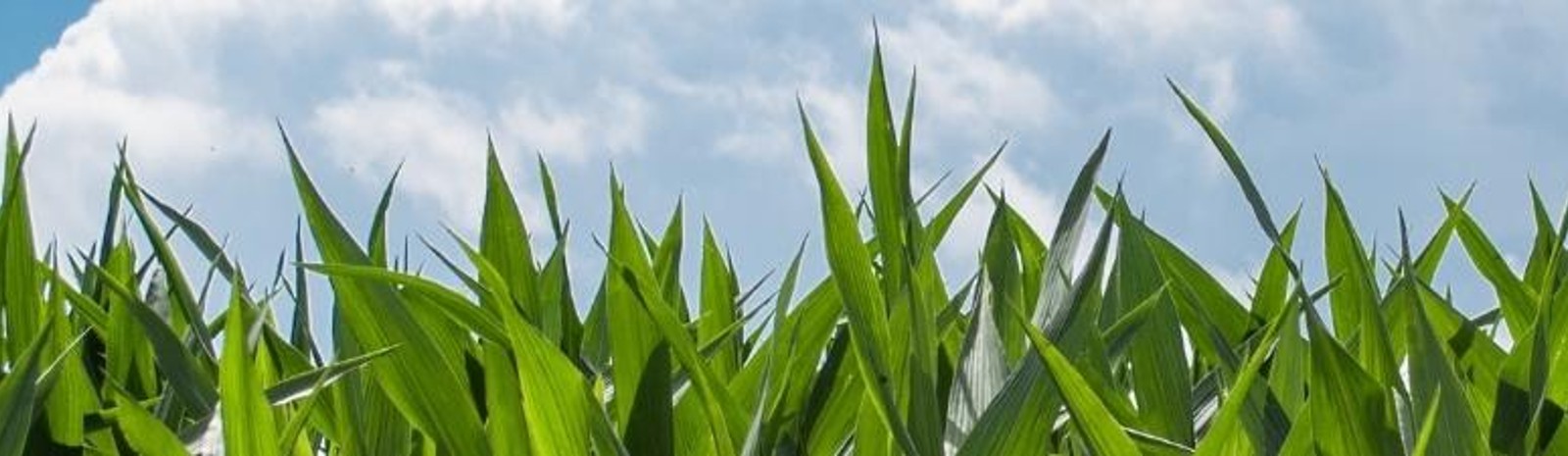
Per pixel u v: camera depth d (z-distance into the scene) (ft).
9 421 10.45
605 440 10.97
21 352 12.55
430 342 11.46
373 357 11.27
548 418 10.91
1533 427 11.27
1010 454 10.62
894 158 11.98
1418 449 10.27
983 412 10.84
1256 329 14.38
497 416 11.12
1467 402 10.81
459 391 11.41
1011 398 10.69
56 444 11.46
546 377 10.91
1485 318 15.51
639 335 12.03
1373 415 10.64
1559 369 11.67
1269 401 11.70
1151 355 12.43
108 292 14.53
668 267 15.10
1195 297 13.23
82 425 11.68
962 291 13.41
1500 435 11.34
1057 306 12.10
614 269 12.08
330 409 12.76
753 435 11.27
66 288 13.17
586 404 10.94
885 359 11.30
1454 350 13.35
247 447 10.37
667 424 11.62
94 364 13.62
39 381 10.89
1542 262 15.42
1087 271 11.58
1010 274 12.71
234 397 10.36
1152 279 13.09
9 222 12.54
